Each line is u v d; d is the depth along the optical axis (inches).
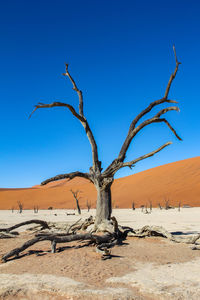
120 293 185.2
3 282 211.3
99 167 482.6
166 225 769.6
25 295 191.9
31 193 4626.0
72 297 183.3
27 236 480.4
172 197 3006.9
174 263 275.3
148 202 3024.1
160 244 377.4
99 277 223.1
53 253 315.6
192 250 338.6
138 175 4367.6
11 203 4178.2
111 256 299.1
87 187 4635.8
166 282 211.0
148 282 210.1
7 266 267.9
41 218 1408.7
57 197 4269.2
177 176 3651.6
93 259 283.4
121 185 4121.6
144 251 329.7
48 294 190.2
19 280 215.6
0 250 353.7
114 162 471.2
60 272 237.1
